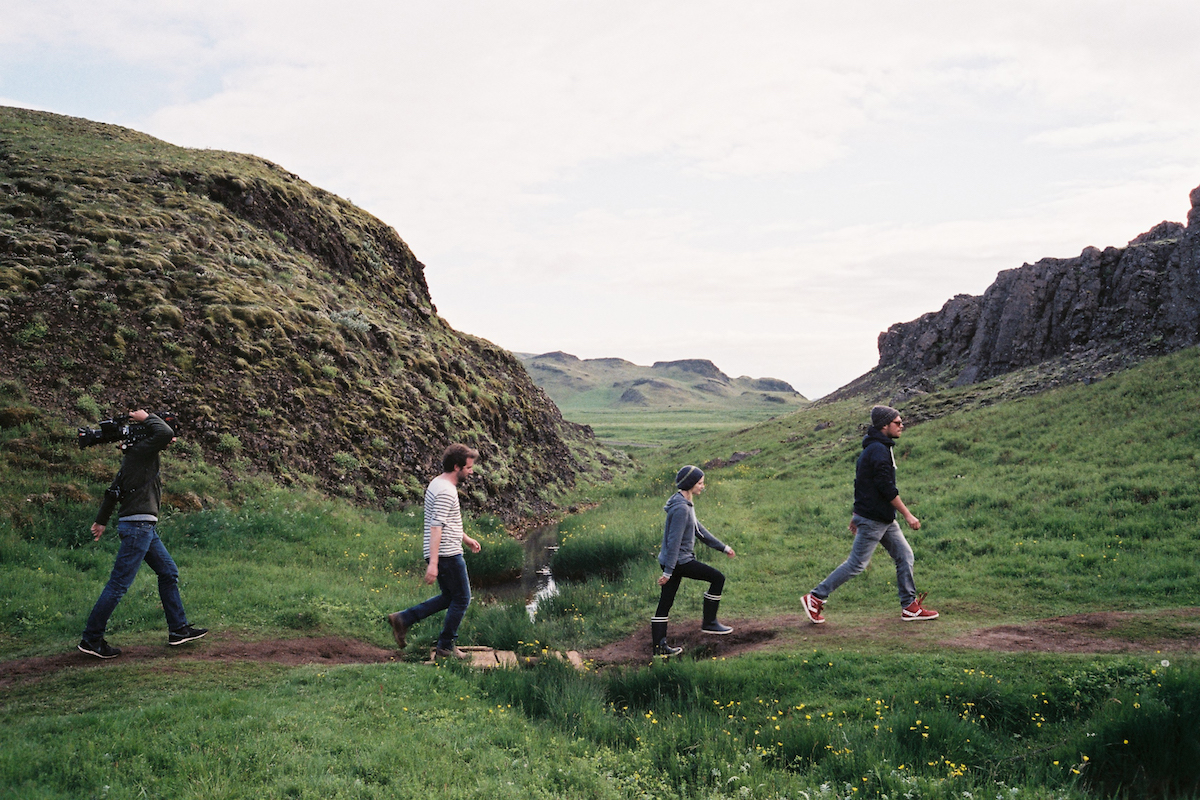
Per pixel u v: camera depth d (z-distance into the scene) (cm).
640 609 938
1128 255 2661
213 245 2056
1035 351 2844
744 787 401
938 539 1125
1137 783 426
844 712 529
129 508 625
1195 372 1906
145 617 738
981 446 1928
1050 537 1087
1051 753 450
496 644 802
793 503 1705
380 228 3228
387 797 356
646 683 618
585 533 1548
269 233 2397
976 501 1388
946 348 3794
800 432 3562
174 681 553
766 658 654
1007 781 425
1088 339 2647
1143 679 513
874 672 594
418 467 1838
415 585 1087
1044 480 1466
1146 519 1073
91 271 1647
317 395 1758
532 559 1525
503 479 2166
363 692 546
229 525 1173
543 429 3034
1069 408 2039
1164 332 2303
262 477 1423
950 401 2722
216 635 707
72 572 862
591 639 827
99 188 2036
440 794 364
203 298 1777
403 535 1402
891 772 421
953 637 663
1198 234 2319
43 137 2427
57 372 1368
